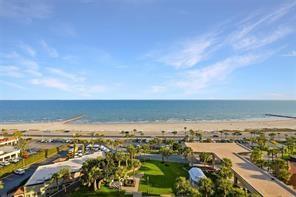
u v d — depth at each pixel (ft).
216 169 291.79
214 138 524.52
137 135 570.87
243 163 254.06
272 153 322.96
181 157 357.00
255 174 218.38
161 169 299.99
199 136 511.40
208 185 183.73
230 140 491.72
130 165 295.89
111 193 228.22
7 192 235.81
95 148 414.62
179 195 202.80
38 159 349.20
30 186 226.17
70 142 478.18
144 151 367.86
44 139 520.83
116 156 283.38
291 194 173.47
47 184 234.38
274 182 198.39
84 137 539.70
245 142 472.44
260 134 523.70
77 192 232.32
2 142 444.14
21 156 363.15
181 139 512.63
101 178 237.66
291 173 250.57
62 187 244.83
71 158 337.72
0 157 342.64
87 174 229.66
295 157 325.83
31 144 476.13
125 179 252.62
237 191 170.81
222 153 297.12
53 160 351.25
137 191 233.76
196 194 181.68
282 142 473.67
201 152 305.12
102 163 240.12
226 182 180.04
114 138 524.93
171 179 266.36
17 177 281.95
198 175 244.22
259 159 284.20
